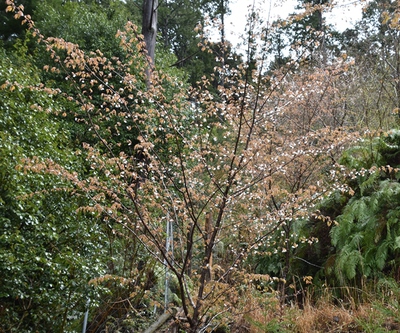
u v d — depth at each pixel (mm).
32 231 3963
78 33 10266
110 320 4879
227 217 4422
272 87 3932
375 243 5332
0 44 14195
